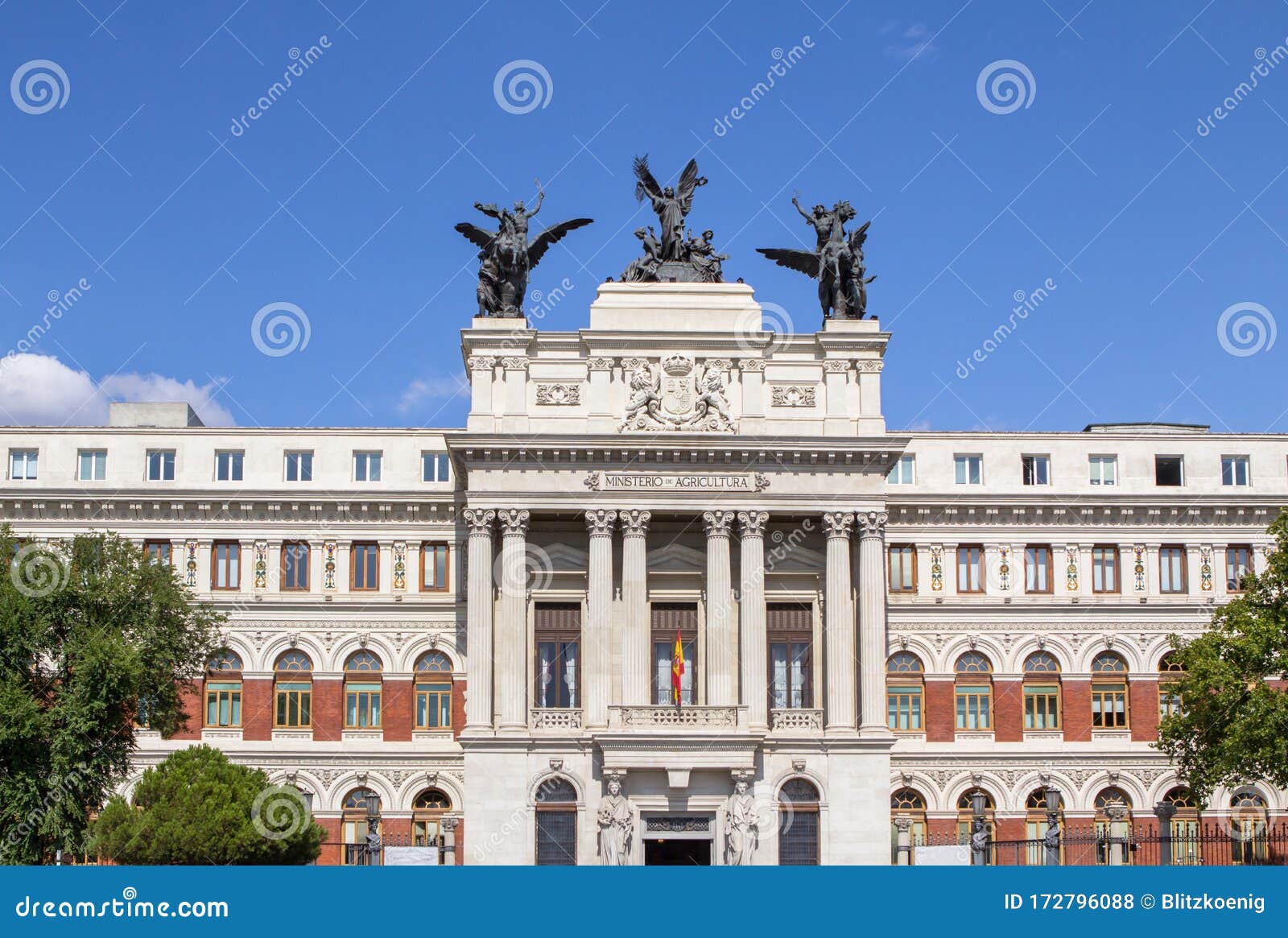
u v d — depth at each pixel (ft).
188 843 273.54
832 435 324.60
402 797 345.92
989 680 356.18
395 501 352.08
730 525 323.37
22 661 279.49
